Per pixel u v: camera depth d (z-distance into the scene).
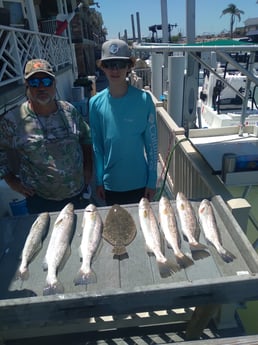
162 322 2.04
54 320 1.15
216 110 5.97
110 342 2.15
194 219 1.80
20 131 2.29
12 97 5.01
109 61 2.22
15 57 5.80
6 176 2.52
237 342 0.98
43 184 2.43
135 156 2.55
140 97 2.41
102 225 1.79
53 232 1.73
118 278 1.43
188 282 1.15
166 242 1.67
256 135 3.58
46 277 1.46
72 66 13.43
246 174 2.08
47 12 13.06
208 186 2.38
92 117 2.56
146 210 1.89
